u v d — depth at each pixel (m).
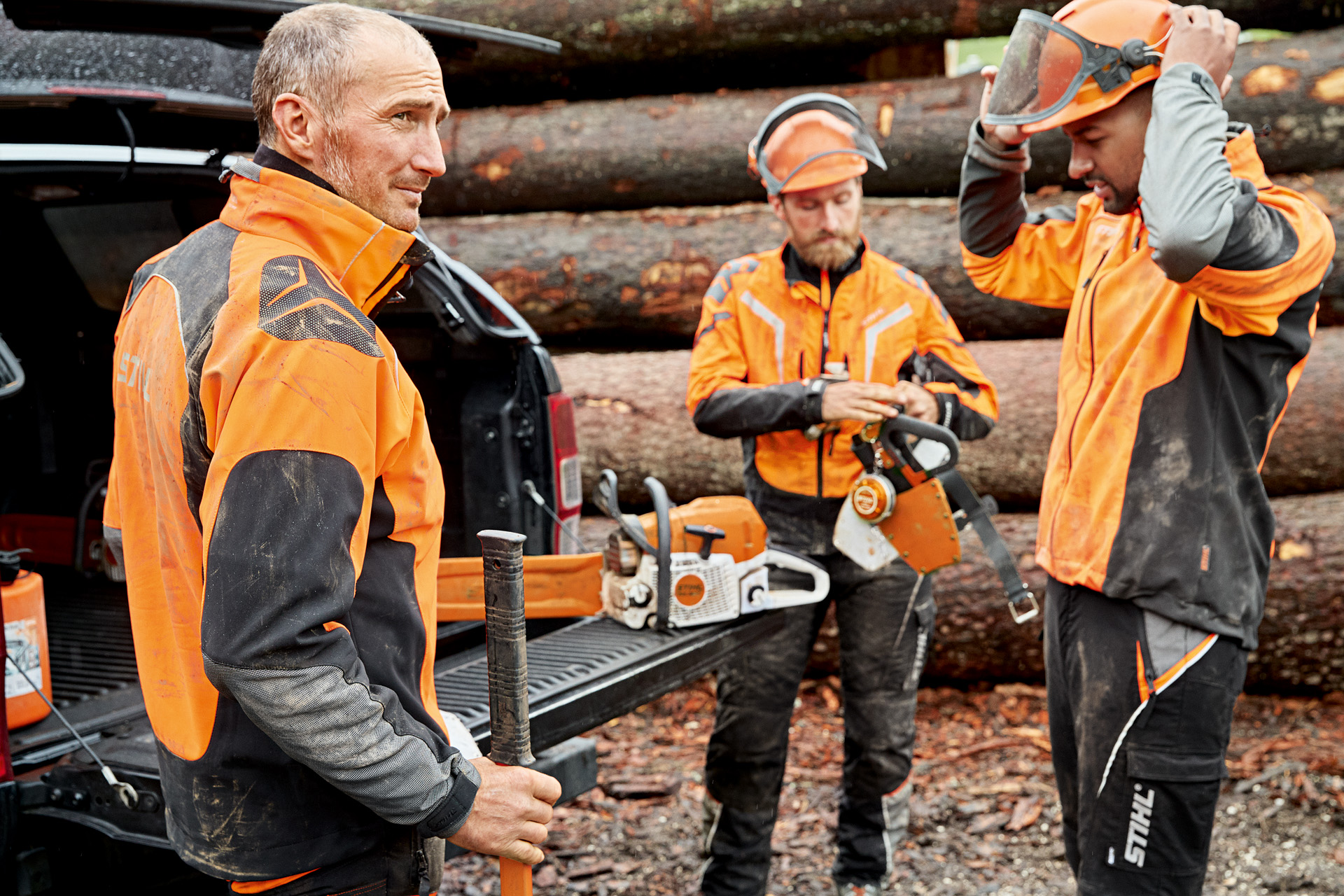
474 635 2.51
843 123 2.40
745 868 2.44
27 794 1.69
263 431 1.11
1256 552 1.83
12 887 1.69
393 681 1.26
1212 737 1.77
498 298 2.68
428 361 2.78
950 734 3.52
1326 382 3.63
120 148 2.49
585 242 4.48
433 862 1.36
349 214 1.24
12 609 2.00
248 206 1.25
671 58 4.71
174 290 1.24
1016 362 3.95
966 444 3.82
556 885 2.72
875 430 2.25
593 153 4.53
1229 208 1.56
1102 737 1.83
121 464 1.33
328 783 1.24
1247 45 4.00
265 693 1.10
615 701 1.91
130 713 2.14
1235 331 1.73
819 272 2.52
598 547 3.95
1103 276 1.90
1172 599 1.75
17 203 2.91
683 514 2.19
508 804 1.29
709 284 4.36
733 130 4.41
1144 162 1.65
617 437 4.07
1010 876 2.74
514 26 4.61
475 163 4.65
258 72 1.25
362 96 1.22
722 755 2.43
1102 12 1.74
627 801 3.14
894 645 2.46
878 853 2.54
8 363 1.82
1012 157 2.12
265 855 1.23
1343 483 3.70
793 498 2.48
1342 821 2.90
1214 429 1.75
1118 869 1.83
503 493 2.71
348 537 1.15
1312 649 3.52
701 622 2.18
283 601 1.10
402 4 4.68
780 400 2.33
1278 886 2.64
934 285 4.17
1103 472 1.84
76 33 2.16
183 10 1.82
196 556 1.22
